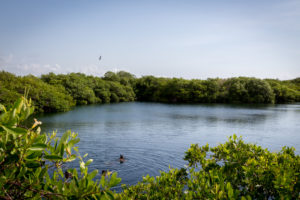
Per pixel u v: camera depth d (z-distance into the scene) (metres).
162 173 3.65
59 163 1.99
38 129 1.87
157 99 92.94
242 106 64.25
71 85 66.88
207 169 3.56
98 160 13.91
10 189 1.67
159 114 41.91
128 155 15.17
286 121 33.50
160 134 22.72
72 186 1.67
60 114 39.38
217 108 57.16
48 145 1.88
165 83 95.75
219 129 26.22
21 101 1.79
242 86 79.94
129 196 3.20
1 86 36.47
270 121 33.41
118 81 99.19
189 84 87.25
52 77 69.38
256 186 3.01
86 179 1.69
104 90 80.19
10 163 1.66
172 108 56.50
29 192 1.71
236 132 24.52
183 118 36.06
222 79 90.00
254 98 78.56
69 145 2.01
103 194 1.68
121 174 11.68
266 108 57.38
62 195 1.61
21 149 1.68
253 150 4.04
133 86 100.94
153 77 102.62
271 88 83.50
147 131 24.27
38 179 1.71
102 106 60.91
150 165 13.26
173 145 18.19
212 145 18.27
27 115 1.86
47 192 1.62
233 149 3.99
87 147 17.06
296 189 2.68
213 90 82.88
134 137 21.00
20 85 41.28
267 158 3.60
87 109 50.69
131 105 66.19
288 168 3.09
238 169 3.50
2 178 1.52
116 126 27.30
